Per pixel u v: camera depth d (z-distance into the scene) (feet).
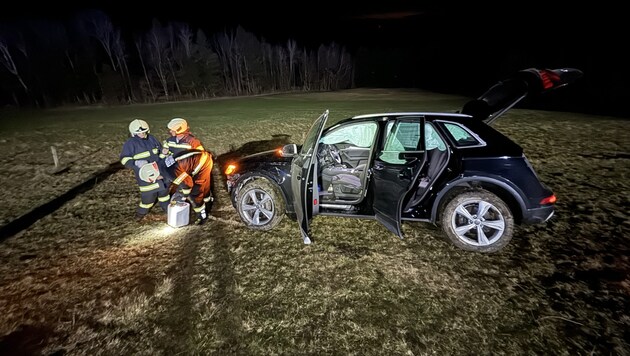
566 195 16.79
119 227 15.30
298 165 12.33
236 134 44.34
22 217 17.16
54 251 13.16
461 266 10.82
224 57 199.62
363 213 12.98
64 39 151.84
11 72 139.03
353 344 7.82
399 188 11.16
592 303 8.86
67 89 149.28
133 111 101.35
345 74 228.22
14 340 8.37
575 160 23.31
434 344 7.74
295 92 199.31
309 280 10.39
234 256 12.04
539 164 22.76
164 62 174.50
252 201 14.30
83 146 37.76
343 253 11.93
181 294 9.95
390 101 104.83
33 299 10.03
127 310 9.29
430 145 14.03
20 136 47.93
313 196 12.64
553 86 14.67
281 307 9.20
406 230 13.50
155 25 169.78
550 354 7.34
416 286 9.89
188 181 14.42
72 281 10.92
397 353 7.53
